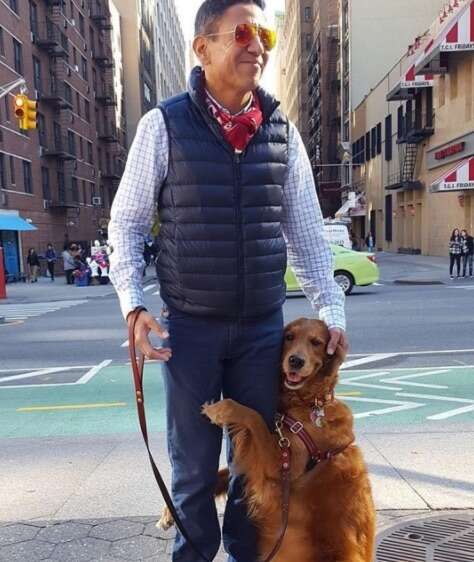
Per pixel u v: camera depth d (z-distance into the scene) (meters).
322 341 2.62
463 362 8.12
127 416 6.07
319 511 2.49
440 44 24.72
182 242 2.39
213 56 2.38
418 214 34.75
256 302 2.47
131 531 3.51
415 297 15.49
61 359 9.54
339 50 64.06
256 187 2.41
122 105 68.12
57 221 40.03
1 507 3.89
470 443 4.82
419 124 33.50
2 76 31.12
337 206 66.69
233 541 2.76
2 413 6.43
